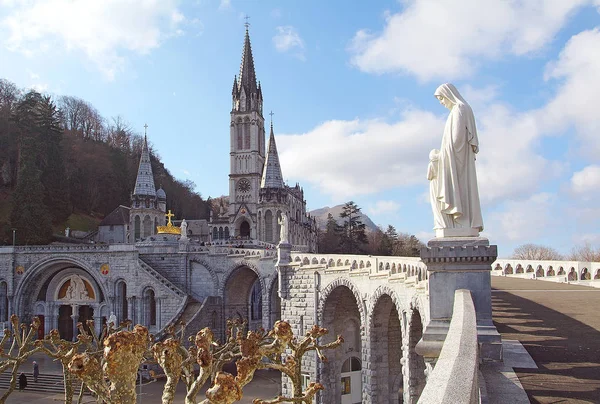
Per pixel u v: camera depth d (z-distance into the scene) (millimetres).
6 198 115938
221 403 4754
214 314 70938
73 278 79625
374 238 179000
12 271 79188
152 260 75812
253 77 145000
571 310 21484
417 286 25781
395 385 37906
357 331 47188
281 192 122812
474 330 8758
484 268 14172
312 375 44469
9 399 52094
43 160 118312
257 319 77688
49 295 80688
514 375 10898
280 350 6895
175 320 68375
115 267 75125
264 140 150000
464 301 12180
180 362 6641
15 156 122625
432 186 15156
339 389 45656
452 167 14578
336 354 45688
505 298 26797
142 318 73188
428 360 14188
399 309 30812
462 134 14500
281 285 49906
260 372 63062
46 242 100500
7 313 80000
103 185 145375
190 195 187875
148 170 113688
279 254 50188
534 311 21375
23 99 141750
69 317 82625
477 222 14617
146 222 110938
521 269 53938
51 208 116812
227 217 144125
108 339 5152
